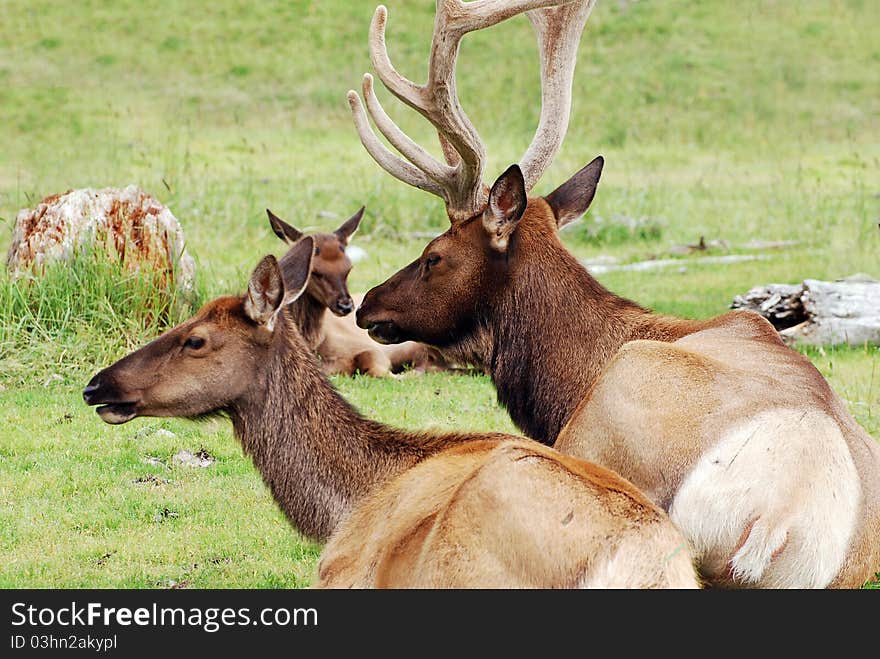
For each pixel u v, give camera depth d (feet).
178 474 39.93
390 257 85.30
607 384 27.17
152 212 55.01
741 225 100.01
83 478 38.99
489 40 170.81
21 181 108.68
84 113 138.21
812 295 57.11
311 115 146.61
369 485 26.76
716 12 183.42
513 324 32.55
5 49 156.35
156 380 27.84
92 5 171.32
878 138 149.48
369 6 177.88
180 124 138.82
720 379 26.53
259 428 28.12
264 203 97.86
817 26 180.75
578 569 19.97
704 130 148.87
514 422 33.22
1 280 54.08
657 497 25.70
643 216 99.71
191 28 167.73
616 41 173.37
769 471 24.62
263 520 35.94
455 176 34.55
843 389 48.78
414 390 52.37
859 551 25.27
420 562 21.58
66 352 51.21
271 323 27.81
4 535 34.17
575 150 137.90
